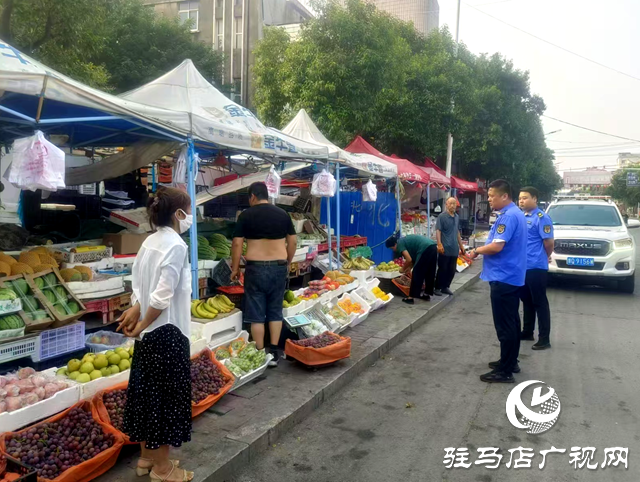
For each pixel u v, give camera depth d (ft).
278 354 18.98
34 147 12.21
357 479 11.60
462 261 45.62
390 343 21.89
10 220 22.48
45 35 33.27
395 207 41.11
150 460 10.61
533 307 23.18
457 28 63.87
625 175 238.68
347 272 28.94
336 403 15.98
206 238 23.94
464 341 23.35
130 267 18.85
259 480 11.46
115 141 21.68
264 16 93.25
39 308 13.91
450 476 11.78
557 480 11.66
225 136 18.38
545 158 142.00
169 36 72.23
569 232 35.73
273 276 17.62
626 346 22.65
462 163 91.09
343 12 46.34
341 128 45.93
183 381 10.14
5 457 9.16
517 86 84.07
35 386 11.62
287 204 36.63
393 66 48.62
